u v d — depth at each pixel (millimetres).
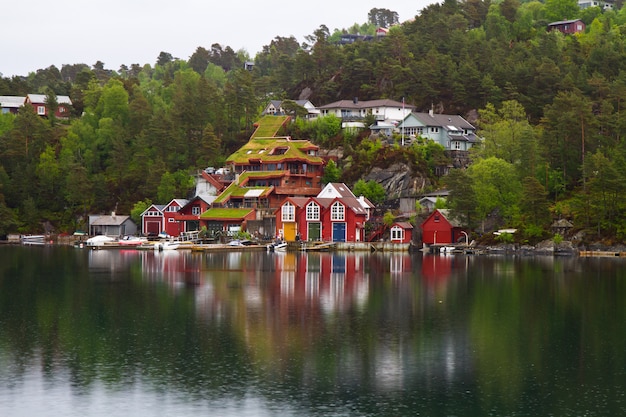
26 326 78188
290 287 105812
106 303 91688
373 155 195500
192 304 91188
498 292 101562
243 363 64688
